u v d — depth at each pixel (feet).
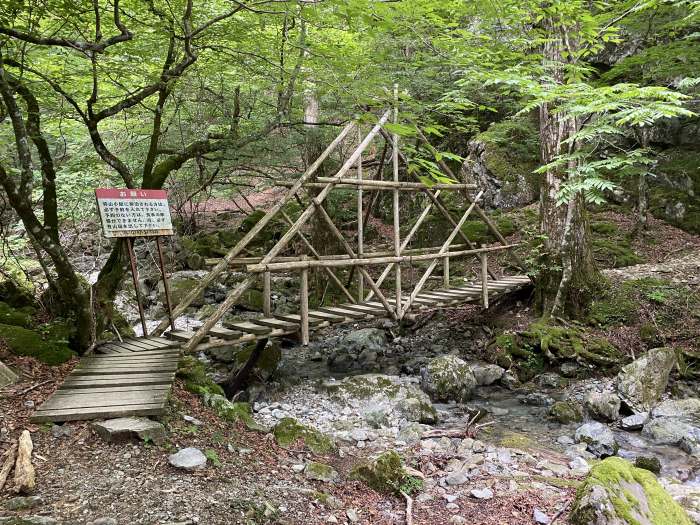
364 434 18.20
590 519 11.05
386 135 24.82
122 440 11.79
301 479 12.84
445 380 23.43
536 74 24.02
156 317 33.78
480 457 15.97
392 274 38.37
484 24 25.84
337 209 42.70
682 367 23.21
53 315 19.30
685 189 36.22
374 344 29.96
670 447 18.33
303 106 31.35
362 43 29.50
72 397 13.25
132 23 21.53
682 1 24.26
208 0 23.77
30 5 16.88
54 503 9.37
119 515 9.23
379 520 11.75
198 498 10.21
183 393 15.78
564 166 27.02
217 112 29.30
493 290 29.58
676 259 31.60
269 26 26.86
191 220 47.14
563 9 21.40
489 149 42.60
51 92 20.03
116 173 36.24
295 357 29.60
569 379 24.54
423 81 29.60
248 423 15.65
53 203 19.03
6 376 14.69
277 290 37.27
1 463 10.43
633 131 38.91
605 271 31.04
